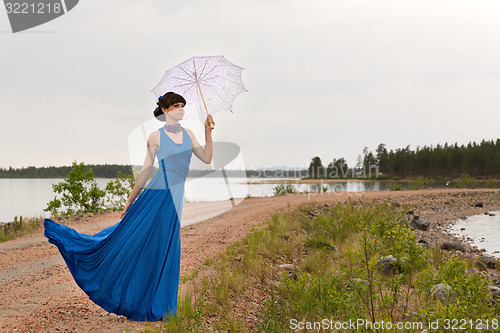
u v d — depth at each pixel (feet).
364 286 16.69
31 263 28.30
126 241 14.23
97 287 14.14
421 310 15.89
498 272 32.45
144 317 14.35
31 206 108.68
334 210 57.00
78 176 59.47
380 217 42.42
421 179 153.17
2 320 15.43
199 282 21.26
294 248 33.88
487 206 88.74
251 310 18.42
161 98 14.83
